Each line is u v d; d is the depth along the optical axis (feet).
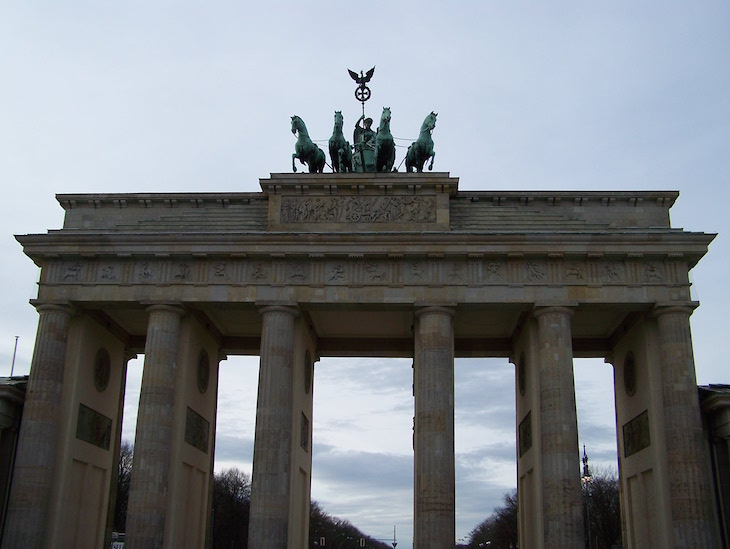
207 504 268.82
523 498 259.19
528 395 247.70
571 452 218.38
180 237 237.25
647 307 235.40
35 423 227.20
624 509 265.13
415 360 240.12
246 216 250.98
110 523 269.03
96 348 258.78
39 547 220.43
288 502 222.69
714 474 232.53
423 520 214.48
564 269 234.79
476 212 247.70
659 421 230.48
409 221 242.99
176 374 238.89
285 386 229.25
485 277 234.99
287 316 235.20
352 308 239.50
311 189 247.09
